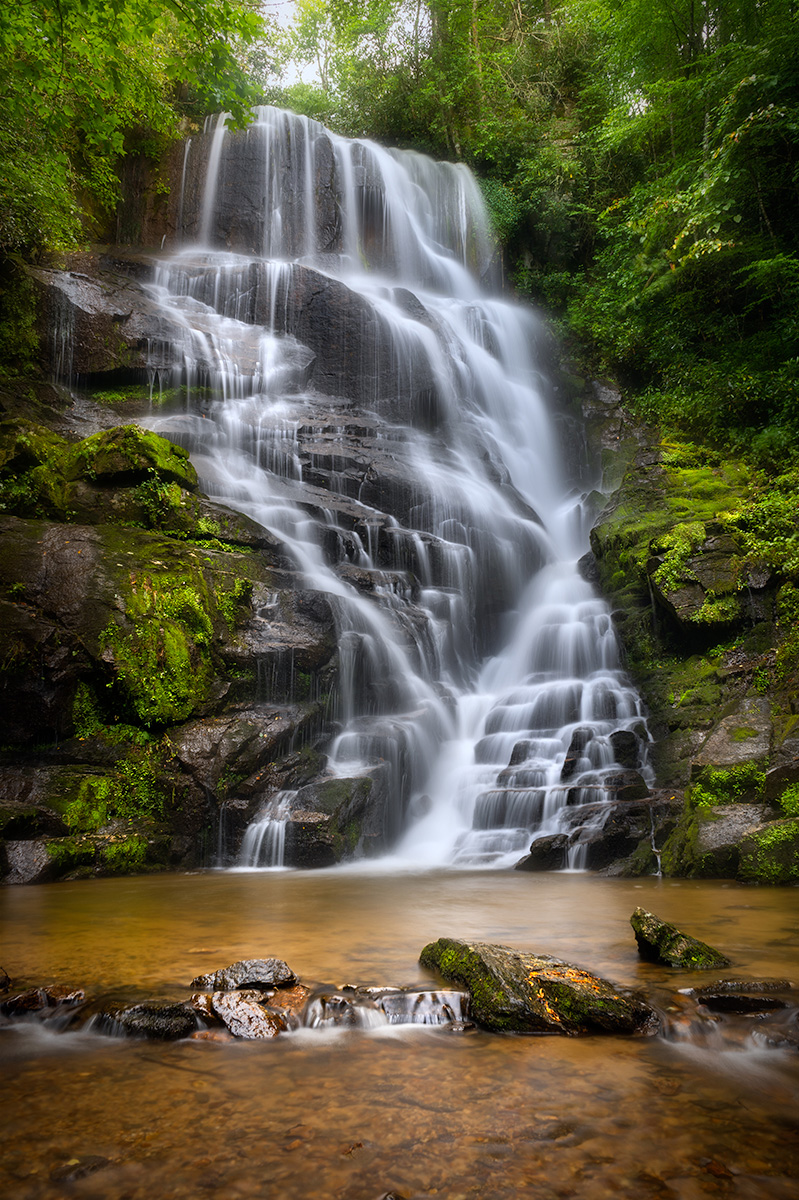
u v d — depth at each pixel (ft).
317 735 33.86
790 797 24.99
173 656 31.14
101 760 29.68
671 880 24.41
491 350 73.00
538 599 49.42
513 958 12.59
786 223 55.11
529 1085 9.19
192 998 11.67
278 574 37.52
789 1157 7.48
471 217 84.48
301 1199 6.83
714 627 34.24
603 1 64.85
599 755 31.63
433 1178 7.16
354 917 18.47
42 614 30.66
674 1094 8.93
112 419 50.16
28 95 45.06
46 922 18.07
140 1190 7.01
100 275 60.49
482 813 31.73
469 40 91.30
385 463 52.60
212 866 28.86
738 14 55.36
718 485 44.73
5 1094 9.13
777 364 51.47
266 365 59.31
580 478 63.05
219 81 38.93
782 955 14.52
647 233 53.72
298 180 79.46
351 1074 9.61
